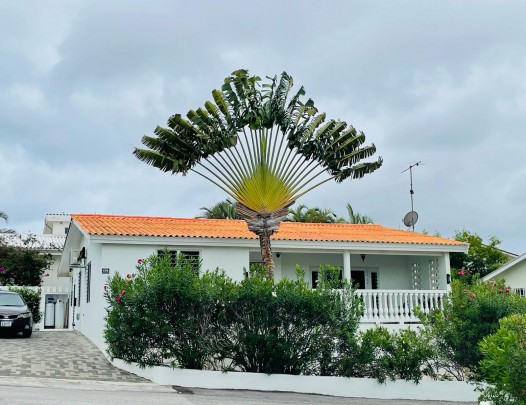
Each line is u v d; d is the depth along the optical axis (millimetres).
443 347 13750
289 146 18094
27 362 14031
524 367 7637
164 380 12602
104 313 18047
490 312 13484
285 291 13117
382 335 13805
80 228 19984
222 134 17531
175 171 17656
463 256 34656
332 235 21953
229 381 12812
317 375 13375
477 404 12930
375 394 13266
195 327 12914
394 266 23688
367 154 19000
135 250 18578
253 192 17859
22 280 30203
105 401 10008
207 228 21250
